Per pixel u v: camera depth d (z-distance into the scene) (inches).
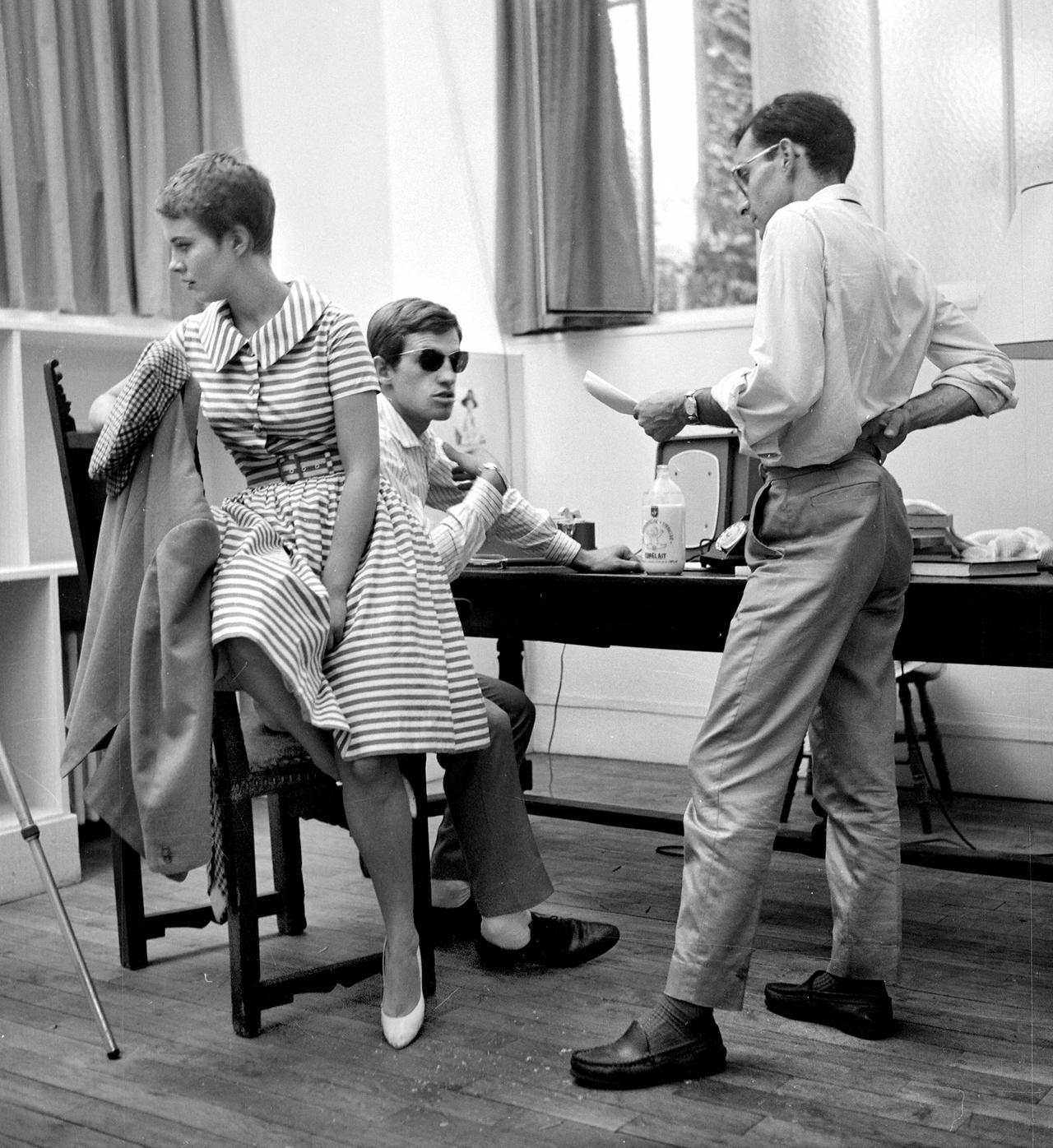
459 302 185.8
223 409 90.4
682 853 133.1
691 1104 75.0
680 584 99.6
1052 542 110.1
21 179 138.8
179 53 153.3
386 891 86.2
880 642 83.9
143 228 148.6
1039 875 95.9
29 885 123.0
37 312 141.8
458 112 182.1
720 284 175.3
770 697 77.9
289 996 87.6
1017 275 108.1
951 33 152.3
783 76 162.1
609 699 183.6
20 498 130.4
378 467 89.5
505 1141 71.0
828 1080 78.1
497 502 105.1
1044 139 148.3
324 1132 72.7
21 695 130.5
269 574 82.7
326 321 89.3
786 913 112.1
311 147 172.7
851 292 77.9
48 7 138.8
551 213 171.2
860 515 78.0
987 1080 77.7
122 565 85.4
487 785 97.6
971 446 151.9
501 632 110.4
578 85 169.6
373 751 83.6
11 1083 80.5
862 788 84.0
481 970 99.4
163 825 80.5
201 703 80.9
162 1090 78.8
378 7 183.0
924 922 109.4
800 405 75.6
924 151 155.3
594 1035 85.7
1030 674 152.9
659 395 89.3
